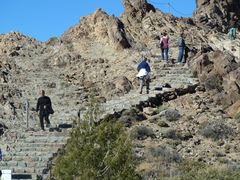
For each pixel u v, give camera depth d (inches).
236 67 1455.5
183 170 1092.5
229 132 1256.2
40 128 1314.0
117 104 1391.5
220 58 1477.6
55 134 1270.9
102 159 877.2
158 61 1599.4
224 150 1200.8
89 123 912.9
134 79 1550.2
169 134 1242.6
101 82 1590.8
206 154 1179.9
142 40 1779.0
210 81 1444.4
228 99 1379.2
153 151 1161.4
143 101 1379.2
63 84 1585.9
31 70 1676.9
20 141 1243.2
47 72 1669.5
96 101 1104.2
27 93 1531.7
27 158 1171.9
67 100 1496.1
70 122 1347.2
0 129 1299.2
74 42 1808.6
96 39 1804.9
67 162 880.3
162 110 1357.0
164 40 1600.6
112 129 896.3
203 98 1407.5
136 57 1665.8
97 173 868.0
